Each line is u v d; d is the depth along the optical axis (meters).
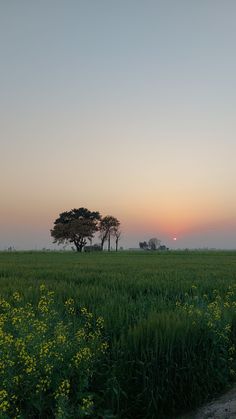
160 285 16.45
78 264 32.56
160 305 11.91
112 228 138.62
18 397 6.87
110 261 39.56
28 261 38.75
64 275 21.20
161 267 29.02
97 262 37.03
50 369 7.10
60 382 7.18
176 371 8.16
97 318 9.98
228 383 9.11
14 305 11.55
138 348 8.08
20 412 6.70
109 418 7.29
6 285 16.58
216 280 18.95
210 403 8.41
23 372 7.01
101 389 7.72
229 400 8.38
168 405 8.05
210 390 8.71
